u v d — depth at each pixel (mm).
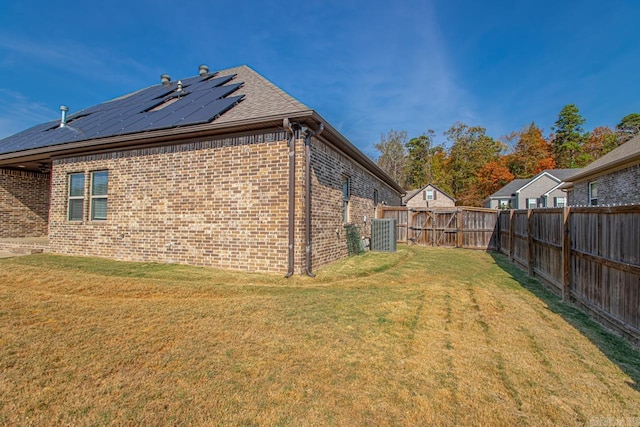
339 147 8383
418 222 14398
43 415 2131
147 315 4102
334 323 3922
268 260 6598
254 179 6738
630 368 2891
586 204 15969
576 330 3822
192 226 7250
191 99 8750
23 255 8516
